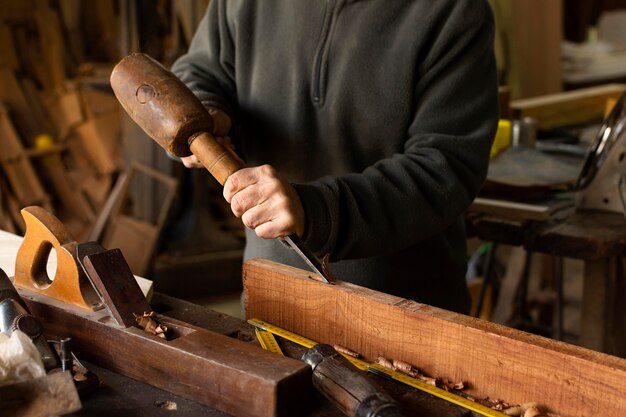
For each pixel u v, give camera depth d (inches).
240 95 59.1
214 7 60.4
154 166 133.3
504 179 83.1
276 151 57.7
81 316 41.6
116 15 171.9
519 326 103.0
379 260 56.8
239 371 35.3
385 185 48.7
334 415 35.9
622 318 82.7
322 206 44.9
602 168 78.2
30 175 152.5
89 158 160.1
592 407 35.0
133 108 46.3
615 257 79.3
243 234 149.6
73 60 166.9
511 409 36.8
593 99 123.7
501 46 164.4
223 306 135.9
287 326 46.1
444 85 51.9
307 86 55.4
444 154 50.6
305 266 57.4
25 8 161.6
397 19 52.6
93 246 42.0
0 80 157.6
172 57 137.1
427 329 39.8
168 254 138.3
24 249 45.8
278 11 56.2
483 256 110.5
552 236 72.6
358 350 43.0
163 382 38.6
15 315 38.8
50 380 33.5
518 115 109.4
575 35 244.8
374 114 53.8
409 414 36.6
